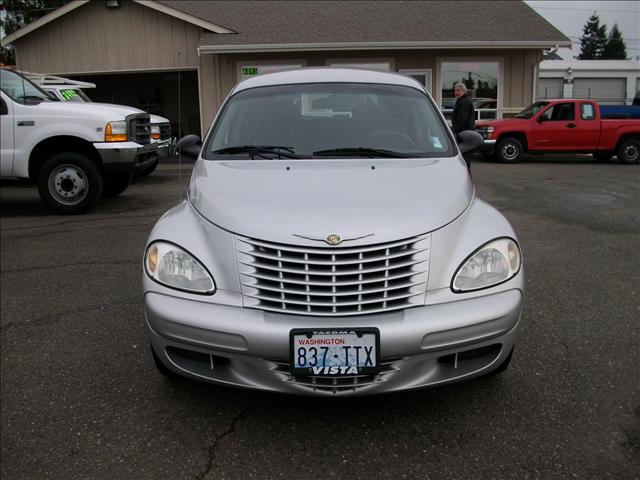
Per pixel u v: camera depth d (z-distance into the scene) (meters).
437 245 2.64
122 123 7.89
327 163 3.40
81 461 2.58
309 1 18.77
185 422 2.86
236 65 16.19
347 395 2.56
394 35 16.11
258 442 2.68
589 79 39.00
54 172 7.83
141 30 16.19
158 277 2.71
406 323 2.49
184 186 10.71
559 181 11.16
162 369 3.07
